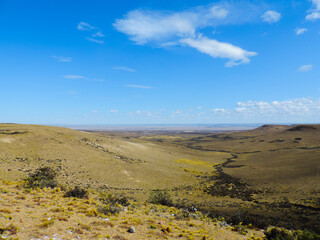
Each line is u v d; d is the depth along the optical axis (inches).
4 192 571.5
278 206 1428.4
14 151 2191.2
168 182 2266.2
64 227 377.1
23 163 1872.5
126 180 2073.1
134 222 485.7
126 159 3053.6
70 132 3818.9
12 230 314.5
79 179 1795.0
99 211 528.1
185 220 608.7
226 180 2593.5
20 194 582.9
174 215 660.1
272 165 3405.5
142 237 400.8
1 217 363.3
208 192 1964.8
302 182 2176.4
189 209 850.8
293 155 4151.1
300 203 1483.8
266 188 2132.1
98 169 2249.0
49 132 3341.5
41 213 434.6
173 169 3034.0
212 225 585.0
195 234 473.1
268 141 7263.8
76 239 335.0
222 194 1908.2
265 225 689.0
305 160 3371.1
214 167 3619.6
